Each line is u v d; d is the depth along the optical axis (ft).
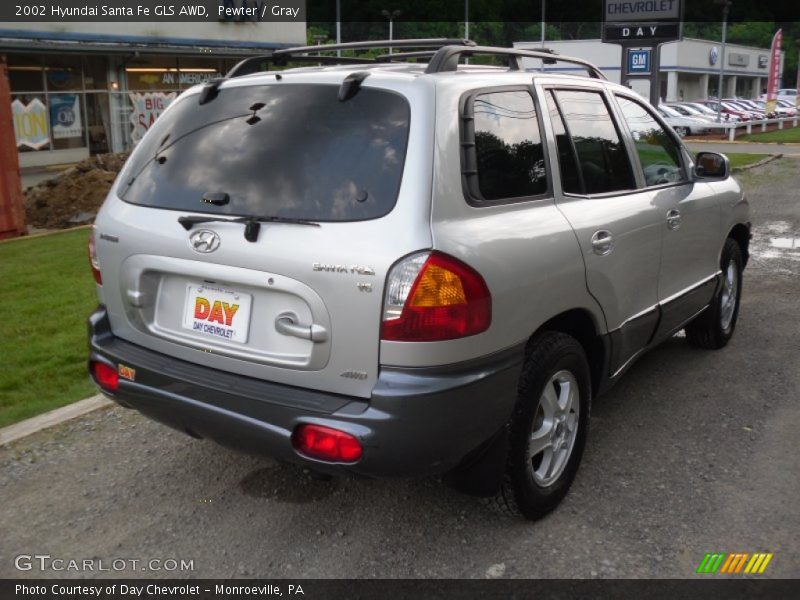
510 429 10.38
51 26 77.25
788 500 11.77
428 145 9.36
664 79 195.42
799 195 45.73
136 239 10.67
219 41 93.40
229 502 12.03
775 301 22.80
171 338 10.58
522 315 10.02
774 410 15.02
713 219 16.28
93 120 84.43
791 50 307.37
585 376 11.74
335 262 9.04
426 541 10.88
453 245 9.09
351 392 9.23
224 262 9.82
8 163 33.86
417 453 9.04
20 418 15.21
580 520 11.33
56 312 22.34
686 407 15.21
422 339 8.87
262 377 9.82
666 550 10.57
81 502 12.05
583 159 12.23
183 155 10.89
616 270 12.25
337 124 9.87
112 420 14.93
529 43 199.31
